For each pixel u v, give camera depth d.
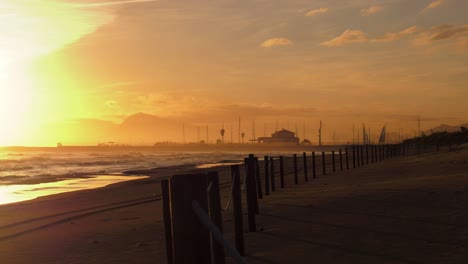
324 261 8.27
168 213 7.19
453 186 17.00
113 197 23.61
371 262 8.02
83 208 19.41
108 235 12.54
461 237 9.41
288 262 8.34
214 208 6.43
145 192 25.84
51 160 90.56
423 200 14.36
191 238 4.01
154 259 9.40
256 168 18.62
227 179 32.72
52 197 24.27
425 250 8.58
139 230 13.08
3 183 36.94
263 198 18.64
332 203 15.09
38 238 12.59
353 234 10.34
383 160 56.19
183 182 4.03
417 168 32.75
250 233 11.17
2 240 12.30
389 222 11.40
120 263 9.20
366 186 20.19
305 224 11.89
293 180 29.56
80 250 10.73
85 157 115.25
